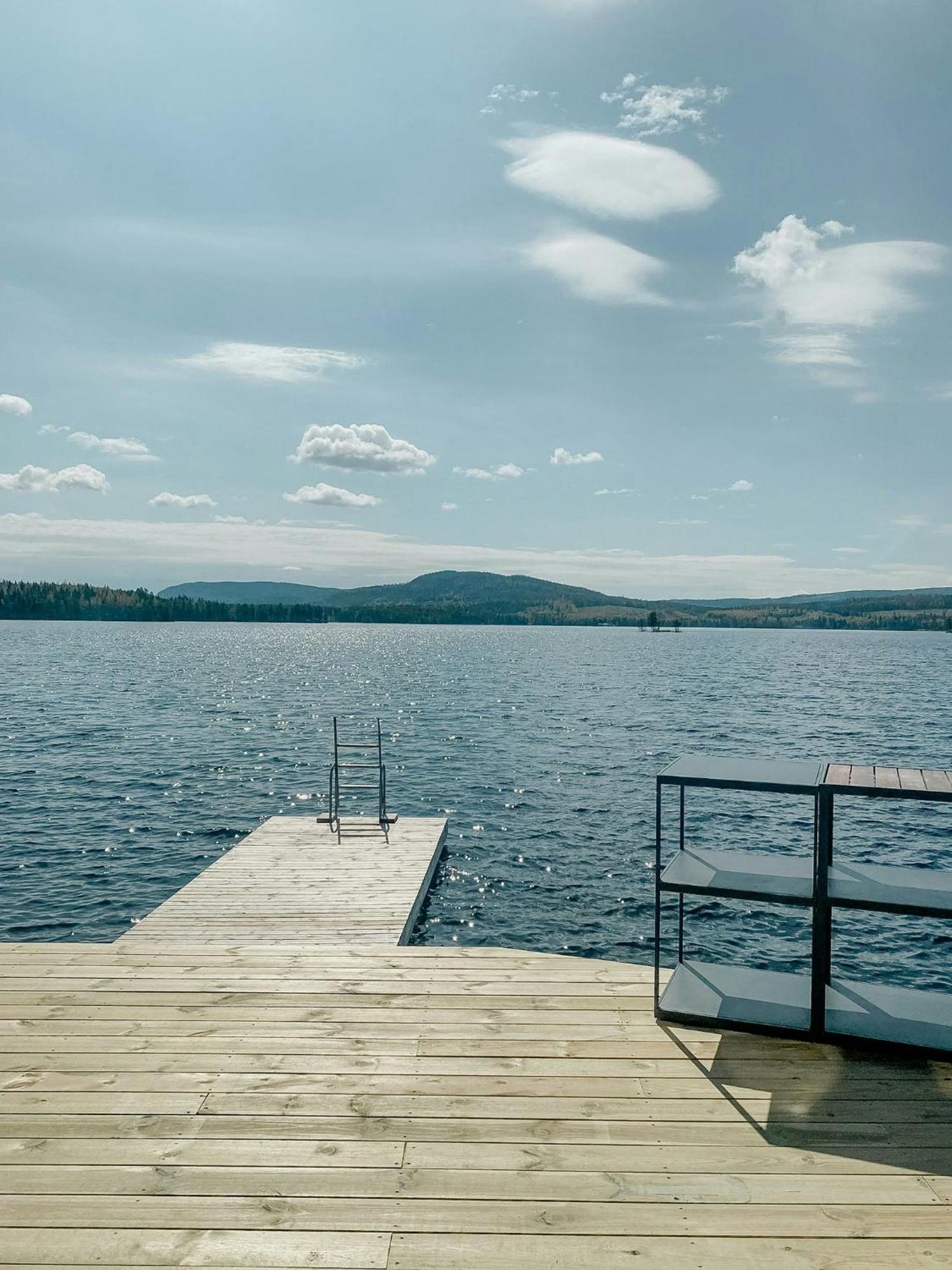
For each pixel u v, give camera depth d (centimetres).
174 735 2756
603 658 8562
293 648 10394
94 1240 224
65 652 8294
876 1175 254
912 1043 323
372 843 1092
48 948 431
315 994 377
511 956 421
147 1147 265
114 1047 329
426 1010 362
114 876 1264
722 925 1087
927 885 345
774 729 2938
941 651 10938
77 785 1928
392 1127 277
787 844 1452
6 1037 337
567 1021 353
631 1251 221
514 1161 259
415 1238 225
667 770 371
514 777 2058
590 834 1519
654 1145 268
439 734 2823
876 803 1736
